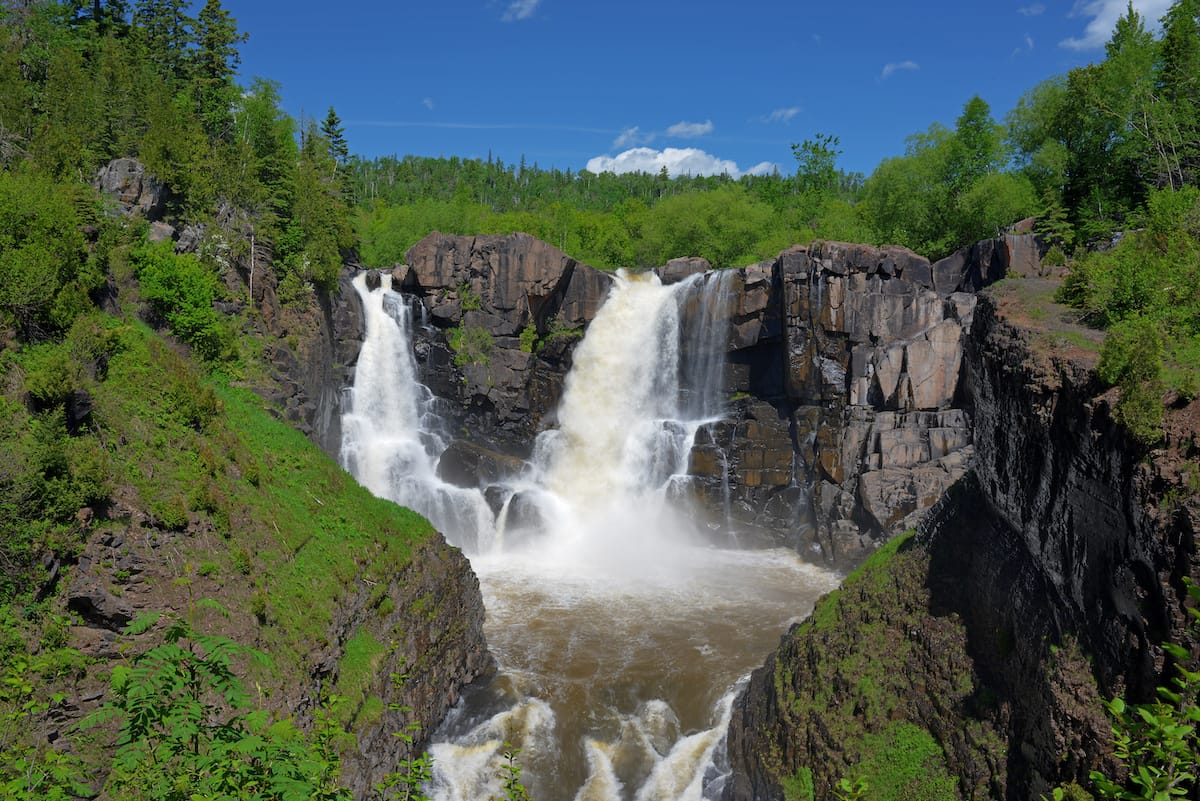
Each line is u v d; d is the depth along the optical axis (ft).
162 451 92.63
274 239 167.94
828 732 85.30
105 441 86.79
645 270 214.48
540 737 106.11
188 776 33.19
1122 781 53.26
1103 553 61.05
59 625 69.87
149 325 127.44
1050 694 62.69
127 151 159.84
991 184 197.26
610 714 109.60
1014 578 76.43
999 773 68.28
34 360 87.45
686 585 158.40
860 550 166.40
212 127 199.00
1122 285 79.36
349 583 99.09
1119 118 174.60
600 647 125.90
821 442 179.63
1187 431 55.57
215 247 151.23
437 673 108.47
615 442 202.80
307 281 172.76
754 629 133.28
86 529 75.15
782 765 89.51
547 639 129.29
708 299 194.90
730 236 270.05
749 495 189.47
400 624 104.32
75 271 103.86
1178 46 167.43
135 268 129.08
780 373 189.78
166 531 82.43
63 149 139.03
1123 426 59.57
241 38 210.18
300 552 97.35
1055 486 69.92
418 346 204.64
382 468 188.65
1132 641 55.62
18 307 89.76
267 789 31.76
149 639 73.67
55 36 190.19
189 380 105.40
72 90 158.92
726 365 195.00
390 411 198.70
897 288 175.32
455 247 199.62
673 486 194.90
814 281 178.09
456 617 117.50
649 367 203.51
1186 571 51.06
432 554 120.57
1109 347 63.82
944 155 215.10
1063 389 70.08
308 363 165.89
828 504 176.45
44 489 72.59
